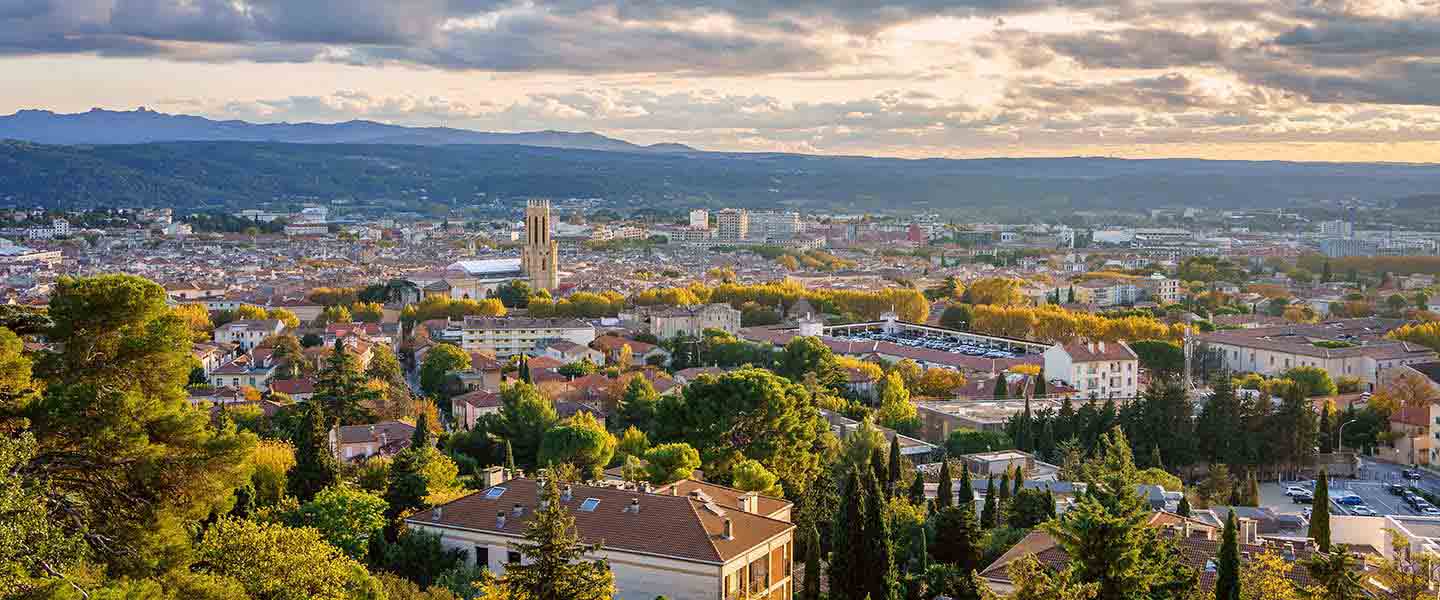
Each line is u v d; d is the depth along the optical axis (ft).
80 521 294.05
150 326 331.77
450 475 650.02
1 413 297.33
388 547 513.86
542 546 359.66
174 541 307.99
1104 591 400.88
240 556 370.12
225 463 318.45
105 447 303.48
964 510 574.56
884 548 490.49
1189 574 431.84
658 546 458.91
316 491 638.53
